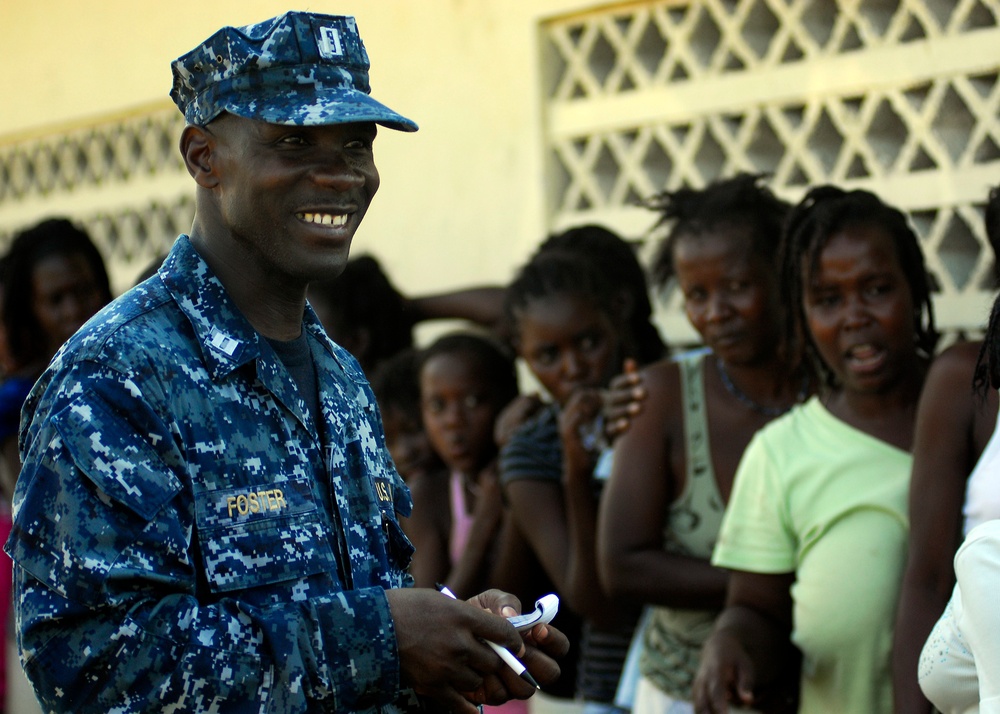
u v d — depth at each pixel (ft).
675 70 13.89
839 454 8.62
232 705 5.22
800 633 8.46
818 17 12.39
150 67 17.71
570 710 11.97
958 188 11.24
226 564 5.48
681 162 13.20
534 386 14.48
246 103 5.75
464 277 15.06
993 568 5.92
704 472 9.61
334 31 5.94
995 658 5.81
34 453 5.36
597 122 13.79
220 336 5.79
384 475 6.55
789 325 9.22
